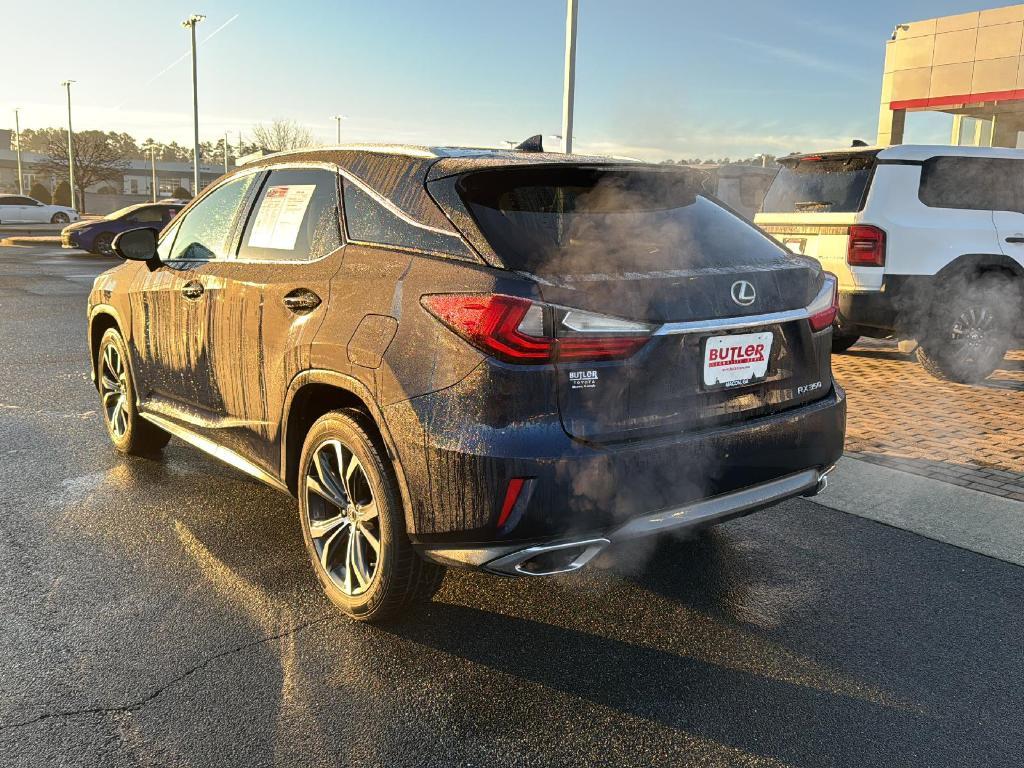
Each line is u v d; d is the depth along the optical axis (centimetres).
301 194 347
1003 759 231
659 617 310
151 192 11212
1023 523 394
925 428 552
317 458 312
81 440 528
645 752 234
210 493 434
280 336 322
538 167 290
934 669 276
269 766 228
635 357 258
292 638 292
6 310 1148
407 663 278
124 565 348
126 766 227
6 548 364
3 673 269
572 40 1425
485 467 248
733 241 306
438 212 281
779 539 380
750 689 264
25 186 9825
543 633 298
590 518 253
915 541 377
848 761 230
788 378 298
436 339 260
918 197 661
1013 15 1747
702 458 270
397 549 280
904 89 1981
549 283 250
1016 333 687
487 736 241
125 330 455
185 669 273
